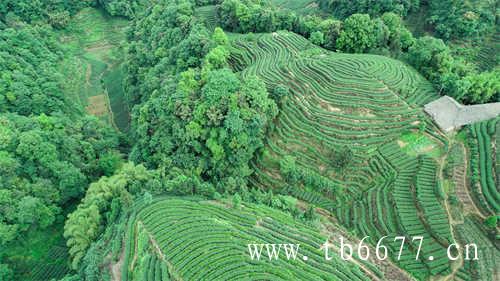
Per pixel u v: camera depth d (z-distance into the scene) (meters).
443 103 50.72
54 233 49.22
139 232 39.03
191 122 47.78
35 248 47.62
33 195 46.72
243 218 41.00
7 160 45.06
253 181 50.97
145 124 53.91
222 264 35.38
